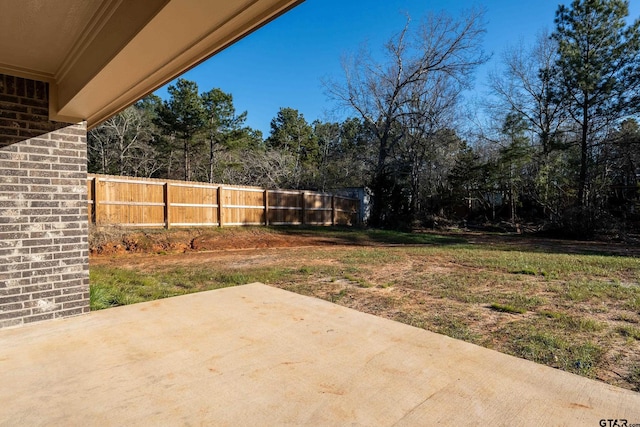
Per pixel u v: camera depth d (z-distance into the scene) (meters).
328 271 6.71
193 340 2.86
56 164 3.21
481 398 2.04
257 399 2.00
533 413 1.90
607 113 14.29
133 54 2.11
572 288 5.19
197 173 22.92
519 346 3.08
